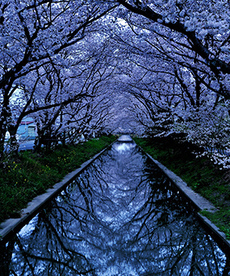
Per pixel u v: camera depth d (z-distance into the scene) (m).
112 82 16.72
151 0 4.46
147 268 4.98
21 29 7.18
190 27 3.26
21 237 6.25
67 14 7.51
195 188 9.42
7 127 9.57
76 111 17.03
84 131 22.36
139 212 8.43
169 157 17.22
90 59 13.41
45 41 6.26
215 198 7.83
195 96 12.23
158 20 3.65
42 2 5.45
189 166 12.61
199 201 7.95
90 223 7.43
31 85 10.94
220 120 9.00
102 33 9.77
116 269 5.02
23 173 9.10
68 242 6.17
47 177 10.52
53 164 13.16
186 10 3.73
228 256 4.98
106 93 20.75
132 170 16.62
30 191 8.40
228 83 7.39
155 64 10.30
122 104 34.44
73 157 17.09
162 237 6.36
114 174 15.38
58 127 15.09
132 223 7.43
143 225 7.24
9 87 8.41
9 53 6.94
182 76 10.95
